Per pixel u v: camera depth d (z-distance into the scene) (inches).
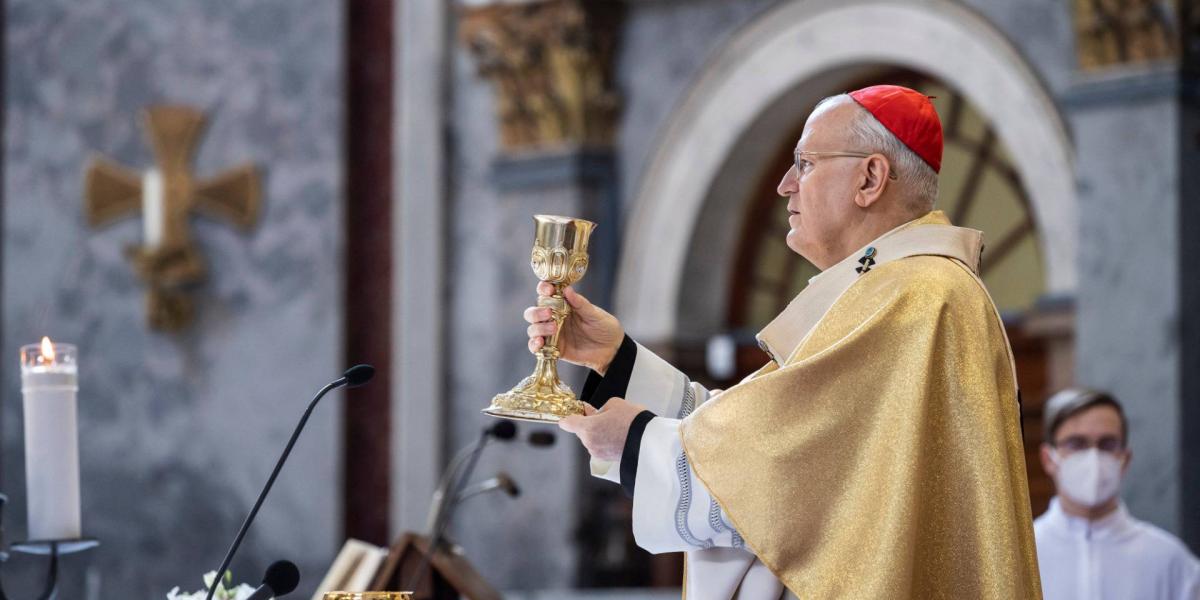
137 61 987.9
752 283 846.5
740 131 816.3
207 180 948.6
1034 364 748.6
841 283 241.3
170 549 948.0
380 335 908.0
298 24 938.1
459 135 893.8
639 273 841.5
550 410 240.5
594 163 841.5
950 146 786.2
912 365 223.1
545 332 253.3
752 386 225.9
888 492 217.0
